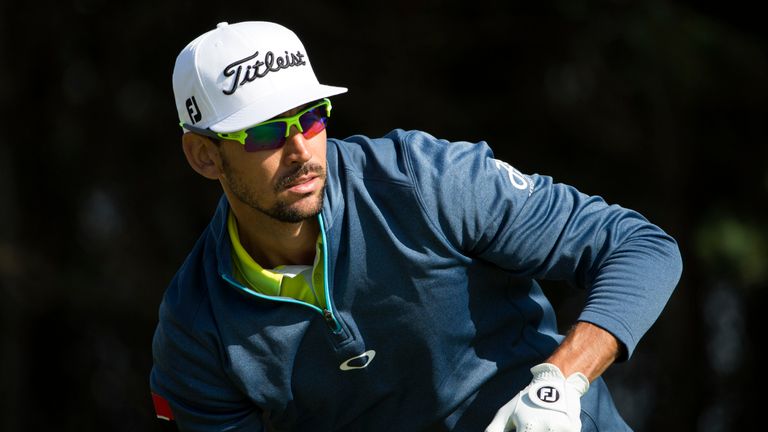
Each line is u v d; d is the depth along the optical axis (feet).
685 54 88.69
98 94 101.86
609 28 89.97
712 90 95.35
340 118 97.71
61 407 108.68
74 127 102.68
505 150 102.27
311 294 35.29
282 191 33.19
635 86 94.48
